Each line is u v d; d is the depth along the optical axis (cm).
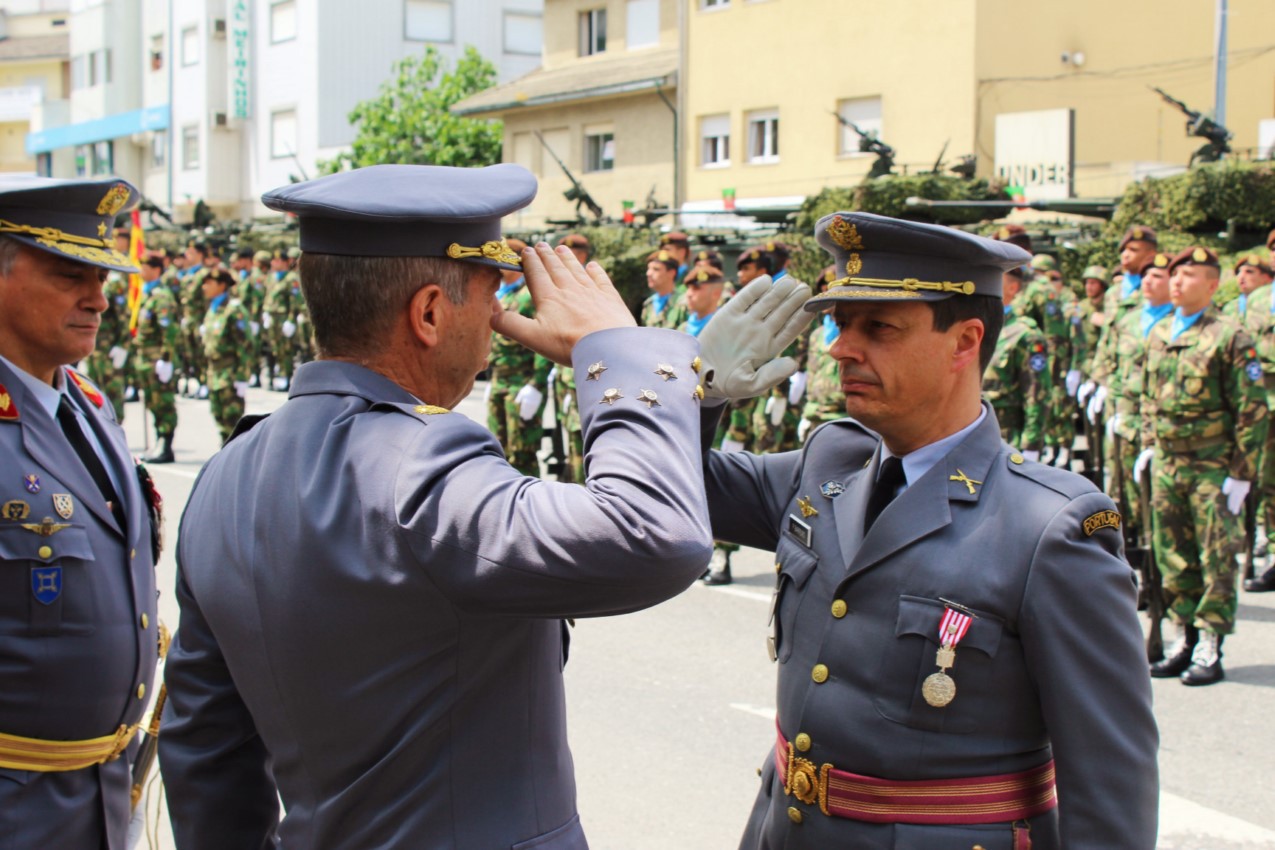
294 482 192
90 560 291
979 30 2239
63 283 299
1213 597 648
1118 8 2431
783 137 2539
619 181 2883
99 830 294
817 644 246
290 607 187
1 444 285
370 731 187
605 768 525
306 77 4053
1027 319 856
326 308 199
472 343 200
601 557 172
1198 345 652
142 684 305
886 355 241
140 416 1811
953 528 237
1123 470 806
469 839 187
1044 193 2083
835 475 262
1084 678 223
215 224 3198
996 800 231
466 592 179
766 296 240
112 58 5009
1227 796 506
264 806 219
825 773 239
